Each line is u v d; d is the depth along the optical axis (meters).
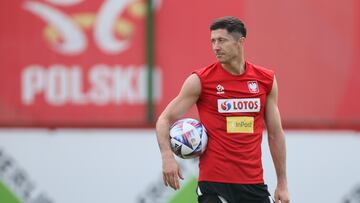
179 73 28.61
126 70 28.72
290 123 28.62
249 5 28.56
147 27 28.62
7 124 28.70
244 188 19.00
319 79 28.78
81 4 28.81
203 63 28.58
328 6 28.66
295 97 28.73
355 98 28.78
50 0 28.91
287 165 28.06
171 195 27.95
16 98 28.94
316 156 28.12
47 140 28.52
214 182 18.98
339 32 28.70
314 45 28.75
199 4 28.55
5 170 28.58
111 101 28.75
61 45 28.86
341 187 28.09
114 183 28.27
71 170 28.44
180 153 19.02
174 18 28.59
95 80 28.83
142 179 28.19
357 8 28.66
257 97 19.06
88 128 28.47
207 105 19.06
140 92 28.67
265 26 28.64
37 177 28.48
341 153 28.19
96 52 28.81
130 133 28.33
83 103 28.80
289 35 28.66
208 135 19.14
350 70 28.75
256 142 19.16
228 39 18.56
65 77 28.84
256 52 28.66
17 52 28.95
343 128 28.38
